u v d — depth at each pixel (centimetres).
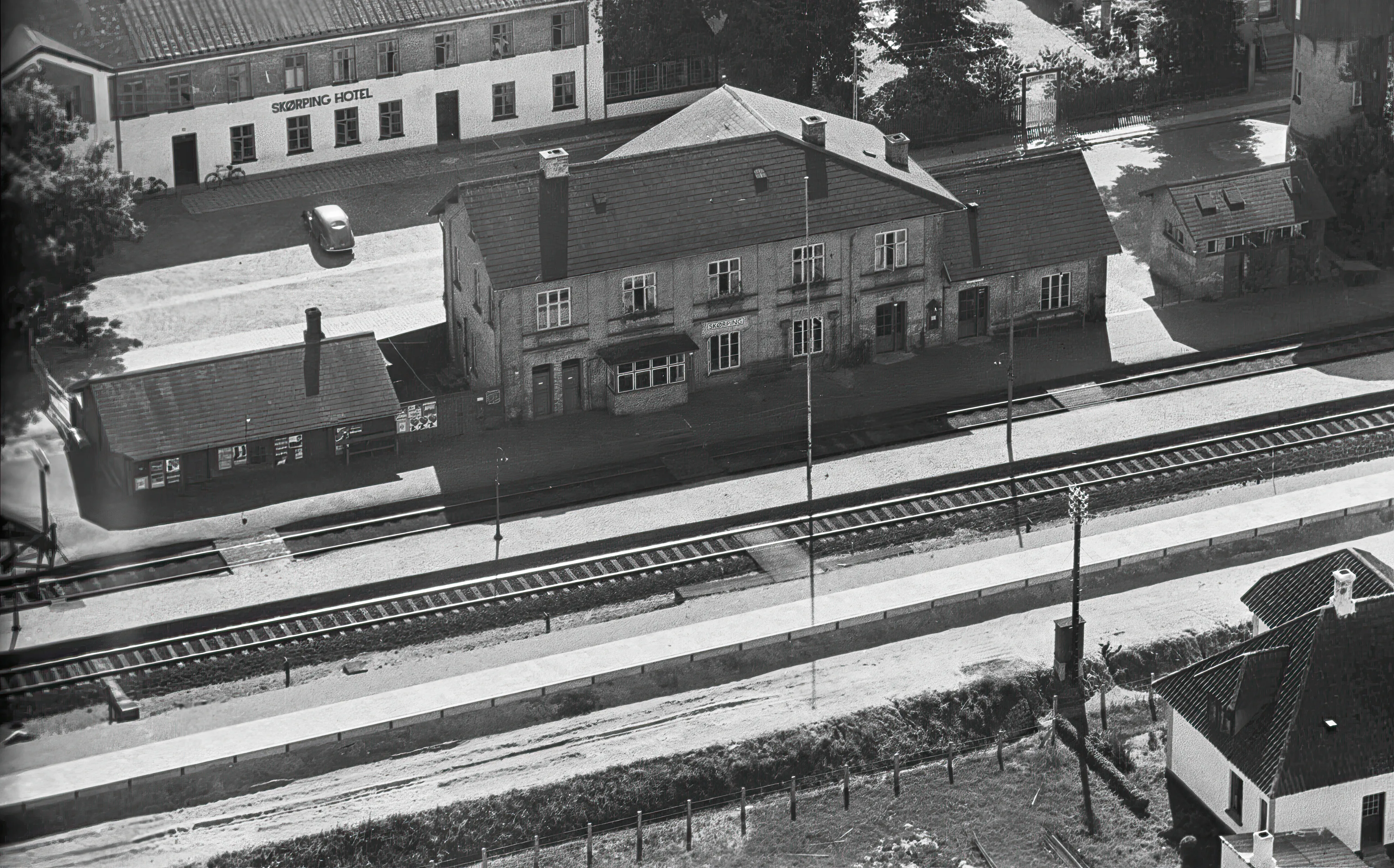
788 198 16188
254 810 12219
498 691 13112
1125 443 15712
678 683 13288
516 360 15750
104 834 12038
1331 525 14775
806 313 16425
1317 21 17712
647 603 14050
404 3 18988
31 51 17512
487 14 19138
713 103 17188
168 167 18550
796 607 13900
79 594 13950
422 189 18862
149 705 13012
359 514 14850
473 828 12175
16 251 12838
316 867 11938
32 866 11781
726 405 16188
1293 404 16188
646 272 15875
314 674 13312
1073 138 19800
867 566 14338
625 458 15562
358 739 12775
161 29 18225
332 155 19100
